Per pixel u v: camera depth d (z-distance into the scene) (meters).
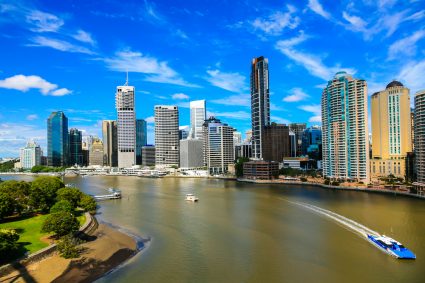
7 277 102.19
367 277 104.00
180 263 117.19
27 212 194.88
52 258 118.19
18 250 120.94
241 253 127.12
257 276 105.62
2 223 165.62
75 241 134.12
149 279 103.94
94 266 113.69
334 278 103.44
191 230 162.88
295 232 156.38
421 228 160.75
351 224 170.25
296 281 101.62
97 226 173.25
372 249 129.88
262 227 167.12
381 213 199.38
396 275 105.00
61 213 140.88
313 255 123.88
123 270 110.88
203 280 103.12
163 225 174.88
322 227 165.25
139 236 153.12
